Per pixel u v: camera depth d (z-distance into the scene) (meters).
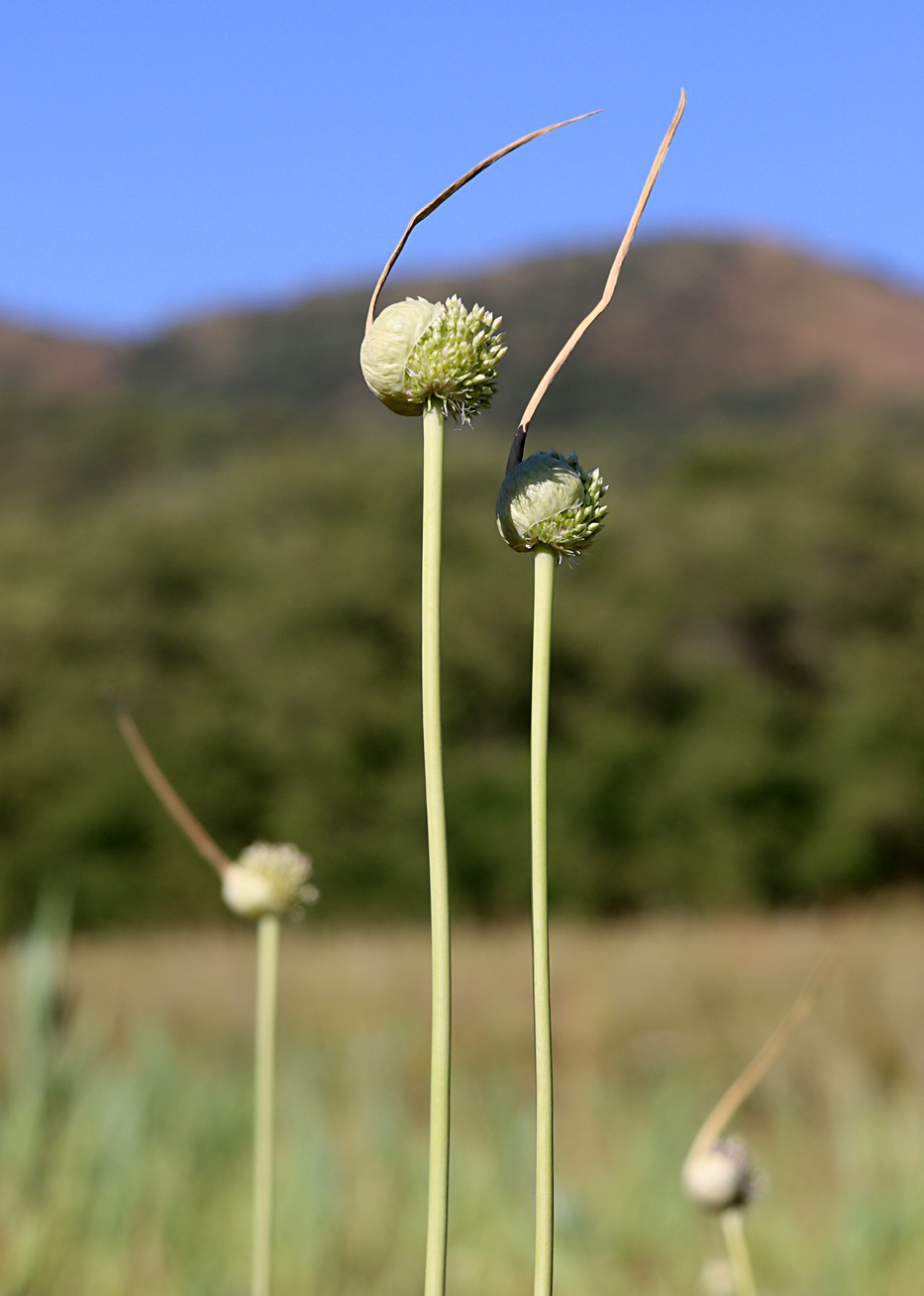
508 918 26.19
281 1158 4.02
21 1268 2.66
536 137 0.75
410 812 26.34
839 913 19.11
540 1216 0.70
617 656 28.28
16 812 26.94
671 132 0.78
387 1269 3.30
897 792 27.17
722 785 26.98
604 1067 9.22
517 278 94.62
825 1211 3.96
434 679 0.69
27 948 3.16
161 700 28.30
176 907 26.06
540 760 0.72
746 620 29.89
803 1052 8.41
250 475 33.59
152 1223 3.20
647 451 45.06
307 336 95.25
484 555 29.98
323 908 25.66
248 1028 10.67
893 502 31.02
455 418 0.76
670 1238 3.60
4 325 98.88
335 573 28.75
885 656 28.92
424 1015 11.09
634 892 26.53
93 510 34.69
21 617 28.38
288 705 27.28
